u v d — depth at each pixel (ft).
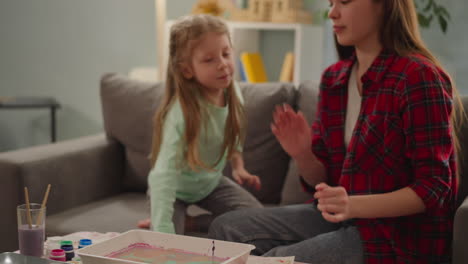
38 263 3.82
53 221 6.44
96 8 13.30
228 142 6.16
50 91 13.88
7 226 6.39
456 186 4.74
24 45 13.92
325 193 4.25
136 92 7.75
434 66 4.61
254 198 6.48
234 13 10.19
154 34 12.86
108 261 3.52
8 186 6.34
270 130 7.11
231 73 5.97
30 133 14.02
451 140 4.58
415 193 4.40
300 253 4.65
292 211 5.26
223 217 5.27
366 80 4.78
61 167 6.83
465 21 9.90
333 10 4.87
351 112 5.12
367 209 4.37
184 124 5.80
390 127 4.63
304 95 7.11
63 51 13.67
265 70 11.07
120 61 13.25
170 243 4.07
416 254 4.63
